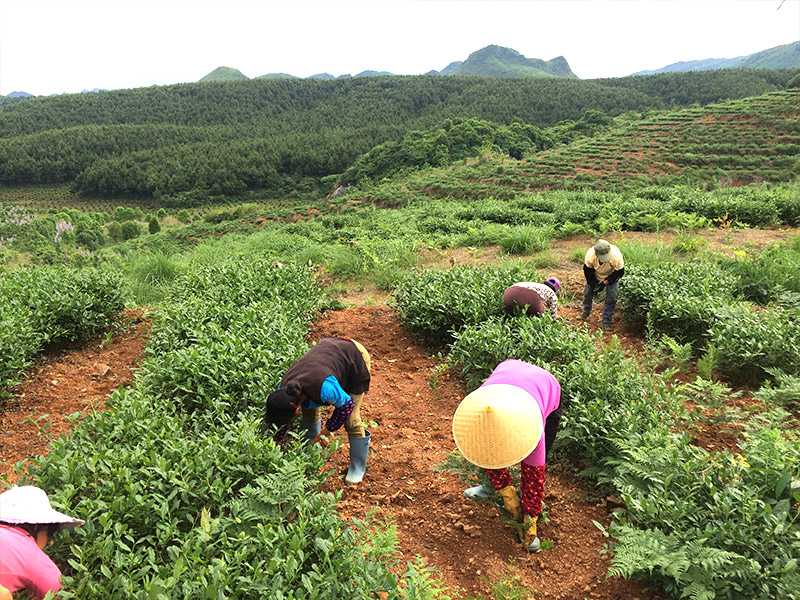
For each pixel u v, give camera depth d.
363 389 3.90
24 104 181.12
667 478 3.36
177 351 5.11
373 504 3.89
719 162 51.69
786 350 5.42
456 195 52.72
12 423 4.97
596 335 6.54
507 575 3.27
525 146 77.12
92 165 121.50
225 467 3.46
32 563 2.44
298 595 2.62
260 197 107.31
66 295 6.69
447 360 5.98
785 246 10.38
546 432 3.55
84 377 5.93
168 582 2.50
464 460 4.00
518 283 6.48
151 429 3.76
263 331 5.74
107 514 2.87
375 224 21.44
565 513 3.76
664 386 4.83
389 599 2.62
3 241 55.94
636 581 3.18
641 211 14.60
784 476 3.28
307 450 3.82
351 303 8.99
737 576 2.91
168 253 14.16
